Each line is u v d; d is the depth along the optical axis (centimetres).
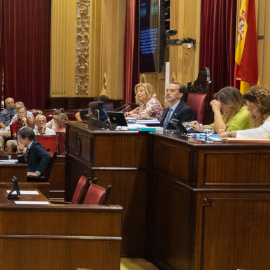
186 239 429
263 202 416
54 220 374
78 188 453
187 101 682
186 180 429
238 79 712
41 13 1364
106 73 1266
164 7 970
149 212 518
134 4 1155
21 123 953
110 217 377
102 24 1299
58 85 1373
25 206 371
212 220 413
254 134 432
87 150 545
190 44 895
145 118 666
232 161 412
